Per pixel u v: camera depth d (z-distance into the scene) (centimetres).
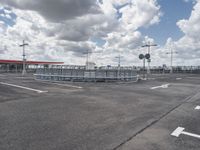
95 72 2278
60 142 465
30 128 562
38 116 694
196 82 2478
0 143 454
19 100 1010
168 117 721
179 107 910
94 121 647
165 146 457
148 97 1187
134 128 583
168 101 1066
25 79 2602
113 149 433
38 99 1050
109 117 702
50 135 510
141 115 742
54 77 2412
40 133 523
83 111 786
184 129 582
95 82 2233
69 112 764
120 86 1822
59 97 1130
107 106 895
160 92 1435
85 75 2273
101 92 1372
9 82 2077
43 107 847
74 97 1137
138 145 459
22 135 506
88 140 481
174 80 2819
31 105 885
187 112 806
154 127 598
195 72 6106
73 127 579
